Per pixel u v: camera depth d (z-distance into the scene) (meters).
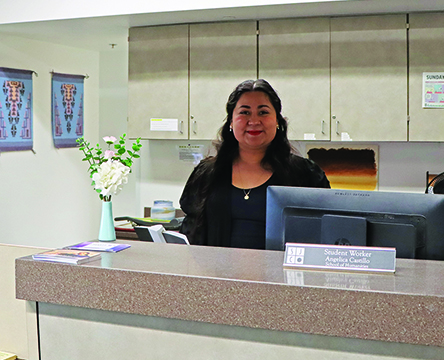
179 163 4.02
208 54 3.50
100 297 1.53
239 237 2.79
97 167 2.00
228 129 2.95
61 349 1.64
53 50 4.19
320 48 3.32
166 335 1.52
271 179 2.85
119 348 1.57
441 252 1.60
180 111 3.59
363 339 1.35
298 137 3.39
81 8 3.30
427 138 3.22
